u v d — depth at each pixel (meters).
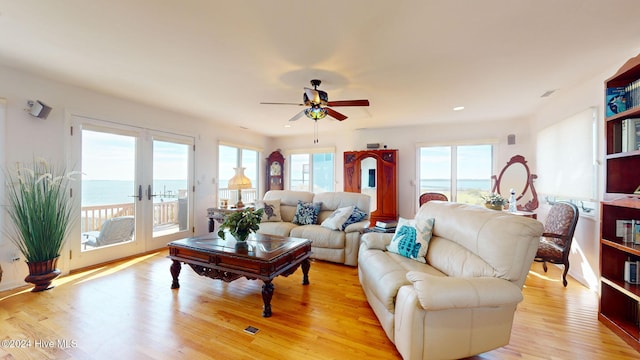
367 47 2.11
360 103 2.78
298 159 6.46
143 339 1.83
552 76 2.70
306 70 2.55
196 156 4.67
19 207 2.48
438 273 2.04
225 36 1.96
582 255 2.88
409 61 2.35
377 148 5.45
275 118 4.64
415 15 1.68
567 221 2.82
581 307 2.32
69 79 2.86
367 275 2.21
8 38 2.01
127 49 2.18
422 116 4.41
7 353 1.67
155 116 3.98
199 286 2.74
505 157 4.64
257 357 1.66
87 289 2.63
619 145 2.04
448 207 2.38
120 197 3.59
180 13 1.68
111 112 3.43
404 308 1.56
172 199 4.28
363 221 3.68
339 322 2.08
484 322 1.57
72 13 1.69
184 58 2.32
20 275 2.69
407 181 5.38
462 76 2.69
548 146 3.68
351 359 1.65
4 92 2.56
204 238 2.90
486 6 1.59
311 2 1.56
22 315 2.12
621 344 1.80
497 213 1.88
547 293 2.61
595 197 2.67
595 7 1.59
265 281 2.16
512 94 3.28
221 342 1.81
